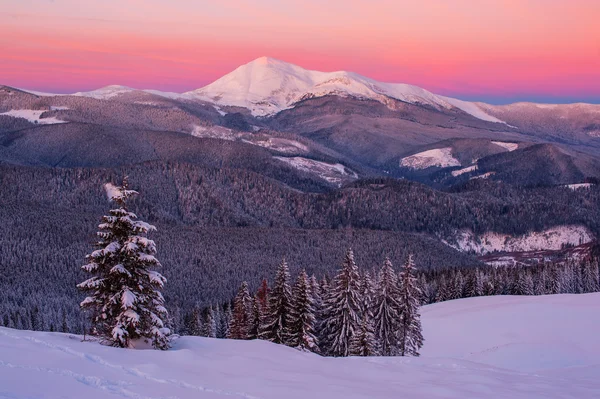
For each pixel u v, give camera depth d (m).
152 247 30.67
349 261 55.31
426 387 23.70
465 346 60.50
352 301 54.62
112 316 30.02
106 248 29.56
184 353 26.34
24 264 170.88
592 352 50.59
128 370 21.70
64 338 27.39
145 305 30.48
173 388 19.73
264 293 74.00
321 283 74.44
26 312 121.81
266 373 24.31
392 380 25.30
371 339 52.97
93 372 20.61
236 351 30.36
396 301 58.06
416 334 58.56
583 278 130.62
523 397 23.30
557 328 61.66
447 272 138.62
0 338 25.31
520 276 118.50
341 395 20.94
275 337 54.97
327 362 29.19
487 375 27.97
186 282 164.75
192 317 96.62
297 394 20.56
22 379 18.56
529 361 48.09
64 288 156.00
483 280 120.62
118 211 30.20
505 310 73.44
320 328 58.69
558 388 25.94
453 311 80.12
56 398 16.88
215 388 20.38
